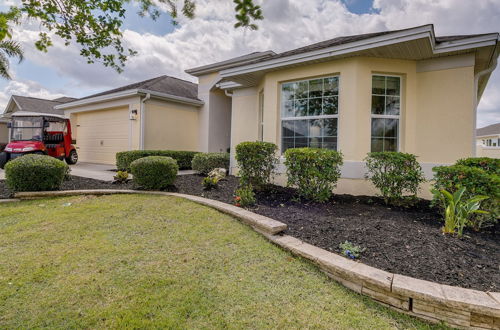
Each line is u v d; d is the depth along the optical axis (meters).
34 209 4.43
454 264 2.52
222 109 13.36
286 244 2.99
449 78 5.34
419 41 4.74
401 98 5.70
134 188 6.06
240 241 3.26
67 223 3.76
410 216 4.07
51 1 3.63
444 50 5.11
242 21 2.98
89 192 5.49
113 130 11.50
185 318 1.90
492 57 5.37
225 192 5.73
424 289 2.01
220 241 3.25
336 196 5.35
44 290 2.17
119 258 2.76
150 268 2.57
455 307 1.88
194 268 2.60
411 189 4.57
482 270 2.42
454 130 5.30
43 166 5.37
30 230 3.48
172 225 3.76
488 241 3.07
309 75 6.06
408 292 2.01
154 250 2.97
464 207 3.20
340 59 5.65
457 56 5.27
